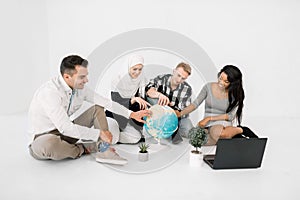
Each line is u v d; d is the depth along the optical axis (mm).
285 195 2105
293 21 3613
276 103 3775
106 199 2029
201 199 2043
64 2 3736
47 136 2406
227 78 2732
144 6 3674
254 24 3631
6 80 3664
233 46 3682
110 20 3723
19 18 3658
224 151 2395
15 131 3189
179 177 2326
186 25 3670
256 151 2430
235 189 2168
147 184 2219
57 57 3877
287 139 3066
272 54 3680
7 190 2111
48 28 3809
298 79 3729
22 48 3725
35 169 2400
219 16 3635
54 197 2041
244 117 3727
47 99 2387
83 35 3789
